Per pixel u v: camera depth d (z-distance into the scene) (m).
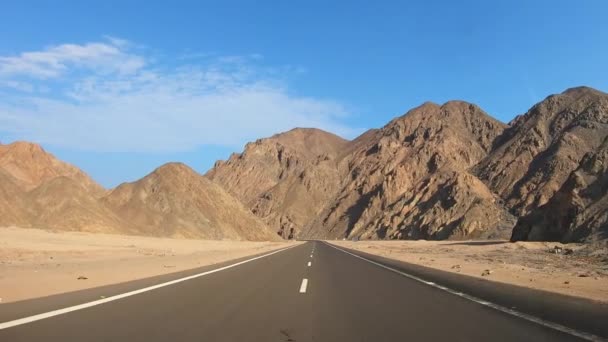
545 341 9.64
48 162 124.62
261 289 17.64
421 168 183.62
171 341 9.20
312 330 10.53
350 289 18.25
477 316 12.40
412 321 11.70
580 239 67.62
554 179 127.44
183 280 20.02
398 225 150.50
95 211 83.31
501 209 129.12
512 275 25.19
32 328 9.98
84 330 9.93
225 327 10.62
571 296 16.06
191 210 103.75
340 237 182.50
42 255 33.78
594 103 154.50
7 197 76.00
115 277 20.39
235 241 100.81
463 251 62.91
